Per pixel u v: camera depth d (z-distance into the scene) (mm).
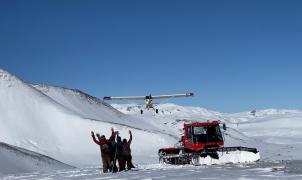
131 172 20188
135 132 104062
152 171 19578
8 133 100125
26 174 24141
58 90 139125
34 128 104688
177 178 14688
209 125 27812
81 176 19016
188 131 27984
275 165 19156
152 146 100312
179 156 26500
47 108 112312
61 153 97375
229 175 14641
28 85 120688
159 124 151625
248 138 153625
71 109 125562
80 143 102438
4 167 44750
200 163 24266
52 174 22234
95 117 127125
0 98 109500
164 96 49906
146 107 49969
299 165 18500
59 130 106500
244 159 24109
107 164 22188
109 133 104688
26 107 110250
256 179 12727
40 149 97438
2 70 117188
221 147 26797
